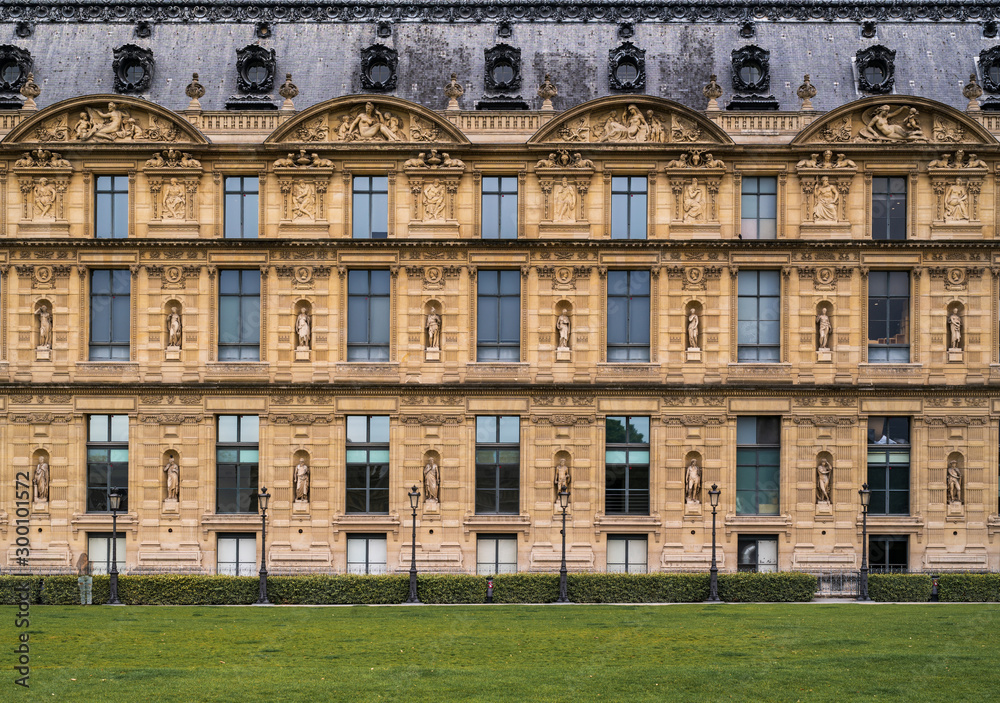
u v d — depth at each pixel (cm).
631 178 6900
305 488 6781
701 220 6844
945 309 6831
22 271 6862
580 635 4834
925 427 6800
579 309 6831
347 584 6172
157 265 6862
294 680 3975
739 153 6844
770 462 6844
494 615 5484
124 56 7150
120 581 6066
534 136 6806
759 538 6788
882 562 6781
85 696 3753
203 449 6806
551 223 6838
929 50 7338
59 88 7206
